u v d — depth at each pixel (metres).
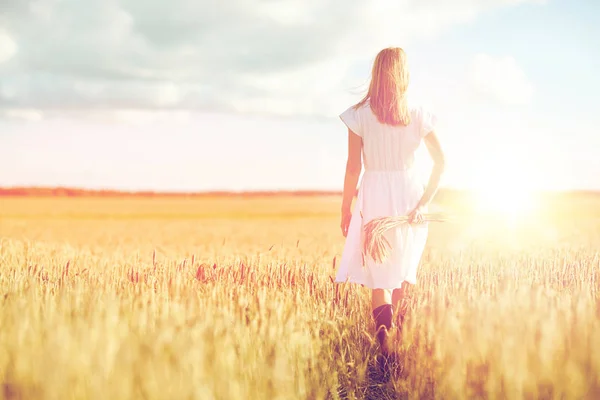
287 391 2.53
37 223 25.52
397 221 3.46
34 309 3.12
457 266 5.80
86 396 2.26
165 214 42.31
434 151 3.53
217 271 5.14
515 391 2.37
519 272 5.45
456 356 2.61
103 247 10.05
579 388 2.34
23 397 2.32
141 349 2.55
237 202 62.34
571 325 2.73
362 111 3.52
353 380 3.11
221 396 2.35
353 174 3.62
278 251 6.53
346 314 3.99
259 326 3.34
